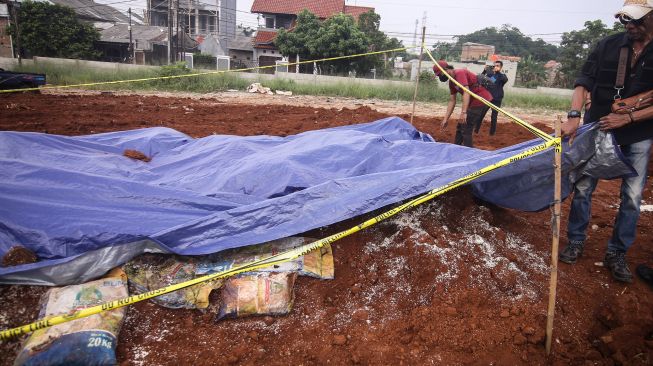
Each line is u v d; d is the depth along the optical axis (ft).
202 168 15.64
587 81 11.64
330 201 10.97
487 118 50.37
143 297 7.84
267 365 8.62
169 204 11.75
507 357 9.04
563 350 9.30
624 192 11.41
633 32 10.48
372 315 10.05
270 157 14.20
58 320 7.17
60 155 14.79
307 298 10.43
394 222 12.45
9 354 8.27
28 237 10.07
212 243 10.53
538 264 11.97
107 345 8.22
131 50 124.26
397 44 131.54
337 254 11.62
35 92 52.21
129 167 15.64
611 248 11.82
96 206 11.23
